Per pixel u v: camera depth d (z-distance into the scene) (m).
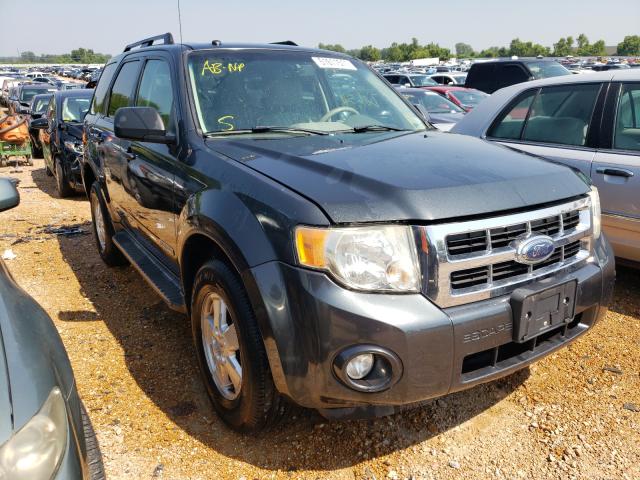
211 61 3.48
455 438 2.69
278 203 2.26
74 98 9.28
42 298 4.49
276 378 2.23
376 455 2.57
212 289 2.62
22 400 1.54
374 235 2.11
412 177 2.33
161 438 2.68
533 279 2.40
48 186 10.13
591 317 2.71
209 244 2.75
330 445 2.63
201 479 2.41
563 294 2.46
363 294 2.09
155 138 3.13
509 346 2.42
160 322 4.00
